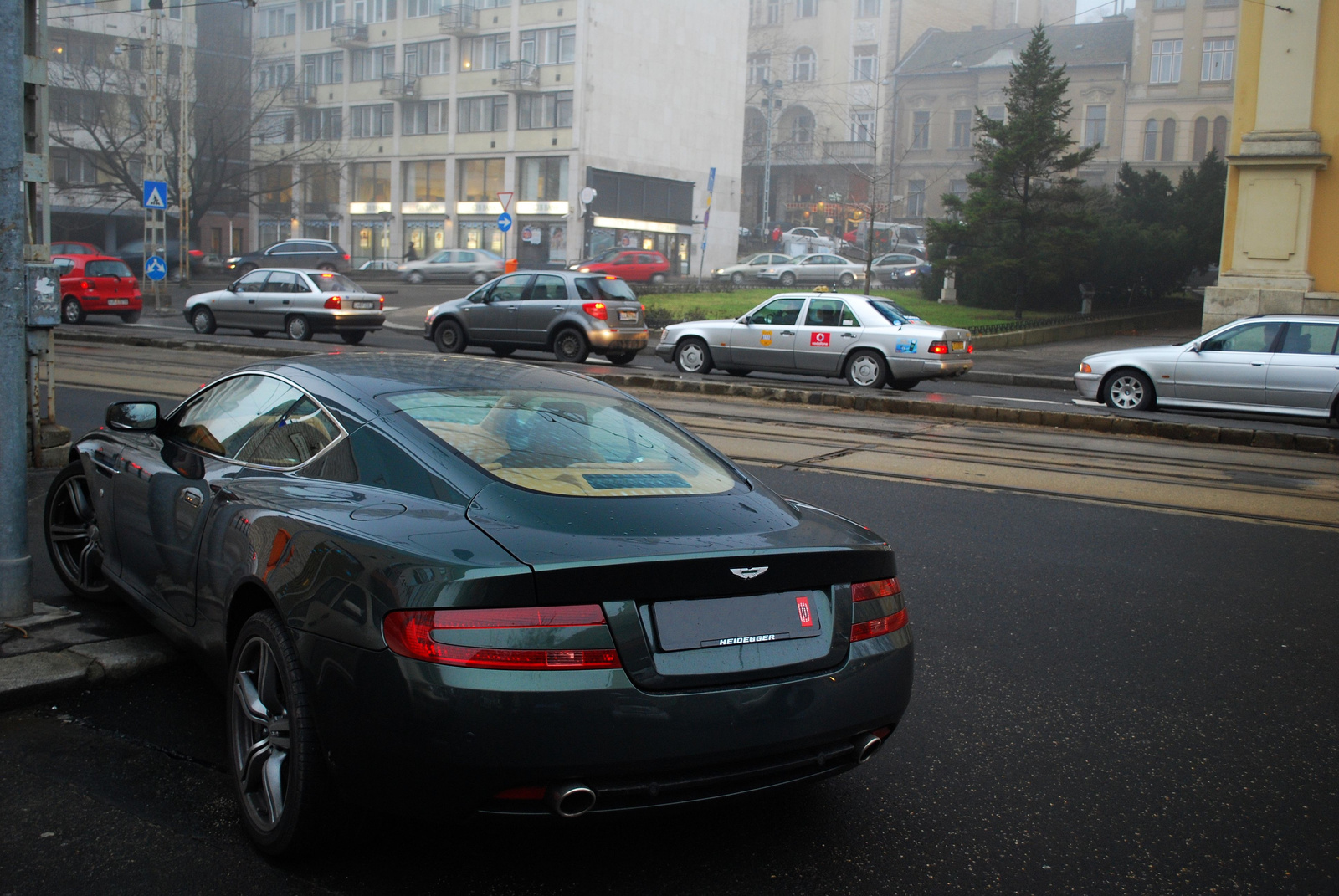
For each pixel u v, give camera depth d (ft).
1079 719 14.26
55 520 17.04
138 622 15.81
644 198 195.62
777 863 10.40
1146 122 220.23
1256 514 27.61
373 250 210.59
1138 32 219.41
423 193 203.92
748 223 268.62
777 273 150.20
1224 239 76.95
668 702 9.03
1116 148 222.89
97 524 15.72
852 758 10.23
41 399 26.61
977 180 110.63
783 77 269.03
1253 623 18.51
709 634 9.38
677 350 61.05
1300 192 73.92
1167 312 114.01
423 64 200.85
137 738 12.45
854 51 260.21
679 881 10.01
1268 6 73.97
